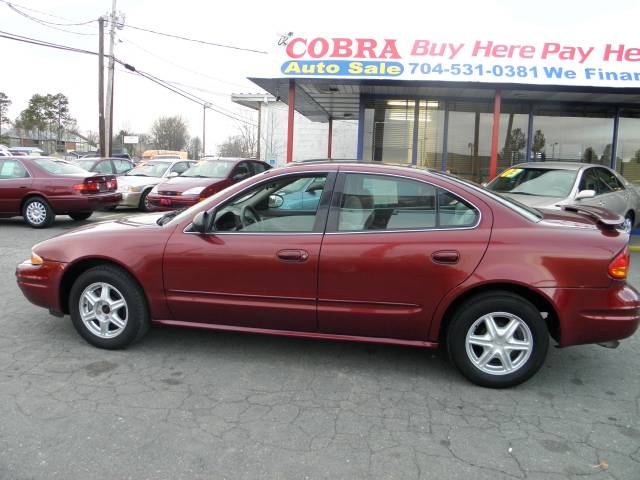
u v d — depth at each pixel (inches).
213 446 120.4
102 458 114.8
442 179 157.6
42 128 2751.0
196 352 175.3
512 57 378.0
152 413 134.6
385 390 150.9
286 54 383.9
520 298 148.0
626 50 374.3
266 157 922.7
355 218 157.5
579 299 145.4
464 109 514.9
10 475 108.3
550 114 514.0
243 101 949.2
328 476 110.4
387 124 519.5
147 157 1873.8
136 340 174.1
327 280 154.8
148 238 167.2
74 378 154.1
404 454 119.0
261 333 164.7
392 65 378.9
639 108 511.5
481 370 152.1
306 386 152.3
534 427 132.1
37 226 437.1
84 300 174.2
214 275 161.6
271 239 158.9
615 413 140.3
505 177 361.7
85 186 438.0
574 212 184.1
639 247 386.9
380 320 154.5
